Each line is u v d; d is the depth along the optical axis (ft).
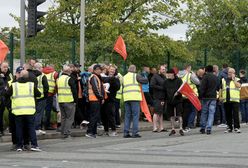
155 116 72.74
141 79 64.90
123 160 44.42
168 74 66.74
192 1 113.29
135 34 104.78
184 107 73.41
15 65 77.82
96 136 66.33
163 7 108.47
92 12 116.88
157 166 40.93
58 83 63.36
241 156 46.42
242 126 82.43
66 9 121.39
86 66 104.63
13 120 53.62
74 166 41.37
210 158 45.21
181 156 46.62
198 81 76.74
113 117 67.36
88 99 66.64
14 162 44.19
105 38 105.81
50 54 93.25
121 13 108.58
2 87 54.44
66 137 63.31
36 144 52.26
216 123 83.30
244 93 85.76
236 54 117.50
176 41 108.37
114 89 67.10
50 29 120.88
